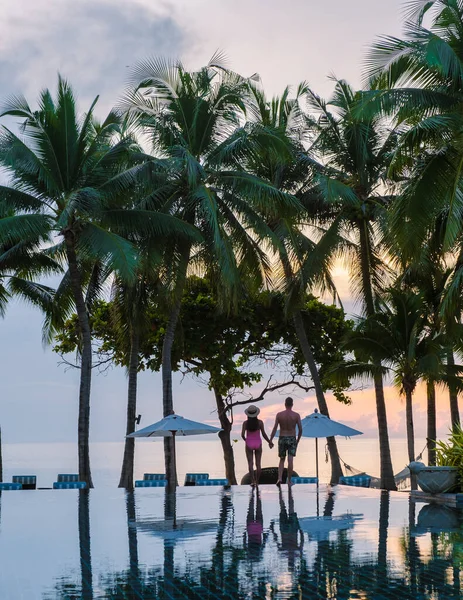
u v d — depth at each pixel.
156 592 8.48
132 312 32.12
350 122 31.83
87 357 30.23
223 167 30.62
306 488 22.25
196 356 39.00
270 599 8.12
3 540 12.34
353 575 9.16
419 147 22.69
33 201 27.53
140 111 29.00
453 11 21.19
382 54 21.58
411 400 34.41
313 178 32.69
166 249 29.38
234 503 17.77
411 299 33.19
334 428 23.55
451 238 20.09
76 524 14.34
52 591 8.59
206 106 29.22
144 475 33.16
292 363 41.34
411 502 17.52
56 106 27.05
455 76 20.09
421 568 9.50
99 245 26.17
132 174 27.38
